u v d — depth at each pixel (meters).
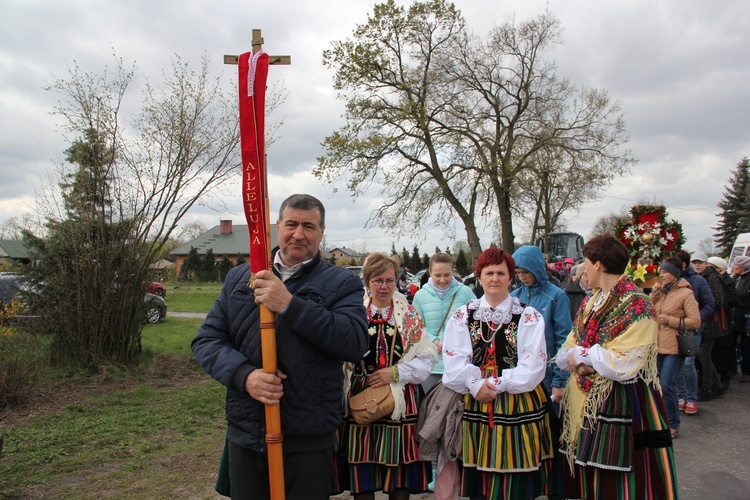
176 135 7.90
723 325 7.10
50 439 5.14
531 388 3.05
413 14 22.55
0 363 6.34
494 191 25.36
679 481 4.46
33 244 7.80
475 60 24.08
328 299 2.53
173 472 4.48
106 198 7.78
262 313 2.34
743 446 5.30
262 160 2.36
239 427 2.45
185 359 9.02
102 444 5.09
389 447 3.17
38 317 7.71
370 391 3.16
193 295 28.42
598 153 23.92
